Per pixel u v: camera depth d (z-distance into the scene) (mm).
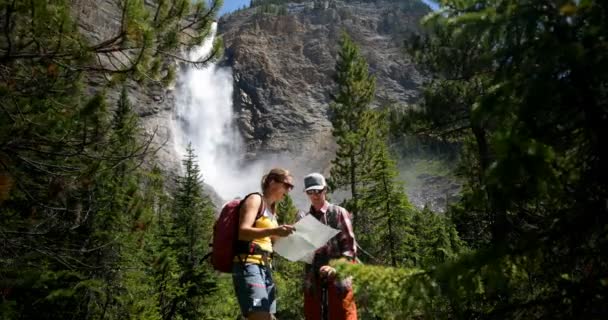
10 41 4418
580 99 1376
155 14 5438
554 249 1514
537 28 1441
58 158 5867
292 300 24203
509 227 1544
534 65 1404
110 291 11492
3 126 4828
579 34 1415
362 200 22047
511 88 1431
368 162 30016
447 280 1485
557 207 1579
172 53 5844
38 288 9445
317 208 4078
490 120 1530
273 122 130250
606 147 1381
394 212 18922
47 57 4715
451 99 11836
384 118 31328
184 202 20703
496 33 1531
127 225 11125
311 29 164250
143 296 13656
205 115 117375
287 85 142000
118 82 5504
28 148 5098
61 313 10398
